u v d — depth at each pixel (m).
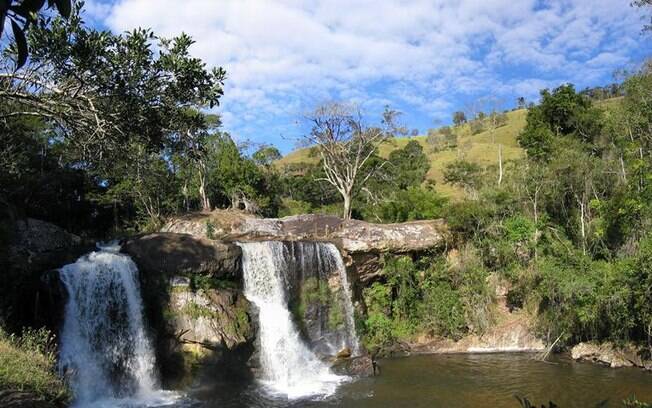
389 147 95.25
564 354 25.84
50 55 9.75
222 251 25.06
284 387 22.17
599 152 38.06
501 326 28.67
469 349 27.94
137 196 41.91
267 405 19.53
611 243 29.11
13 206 25.89
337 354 26.81
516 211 32.88
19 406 12.30
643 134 30.36
